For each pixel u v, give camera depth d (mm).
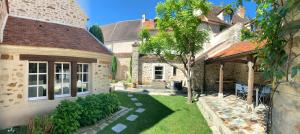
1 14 6992
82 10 12539
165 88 19438
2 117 7379
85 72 10656
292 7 1886
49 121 6594
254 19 3572
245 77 16609
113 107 9828
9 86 7523
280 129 2287
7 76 7465
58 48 8641
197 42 13703
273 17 2189
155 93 16844
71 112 7211
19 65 7734
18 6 9641
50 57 8539
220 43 18375
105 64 11680
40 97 8500
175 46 13719
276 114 2398
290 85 2055
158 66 20281
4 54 7359
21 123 7844
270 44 2357
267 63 2363
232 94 15930
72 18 11922
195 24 12531
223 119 8242
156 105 12047
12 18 9141
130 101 13125
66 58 9133
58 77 9211
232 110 9961
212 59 15758
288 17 2041
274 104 2459
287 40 2096
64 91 9430
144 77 20484
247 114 9109
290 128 2068
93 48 10758
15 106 7688
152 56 20234
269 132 2637
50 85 8609
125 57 27719
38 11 10328
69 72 9516
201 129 7855
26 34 8398
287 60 2027
